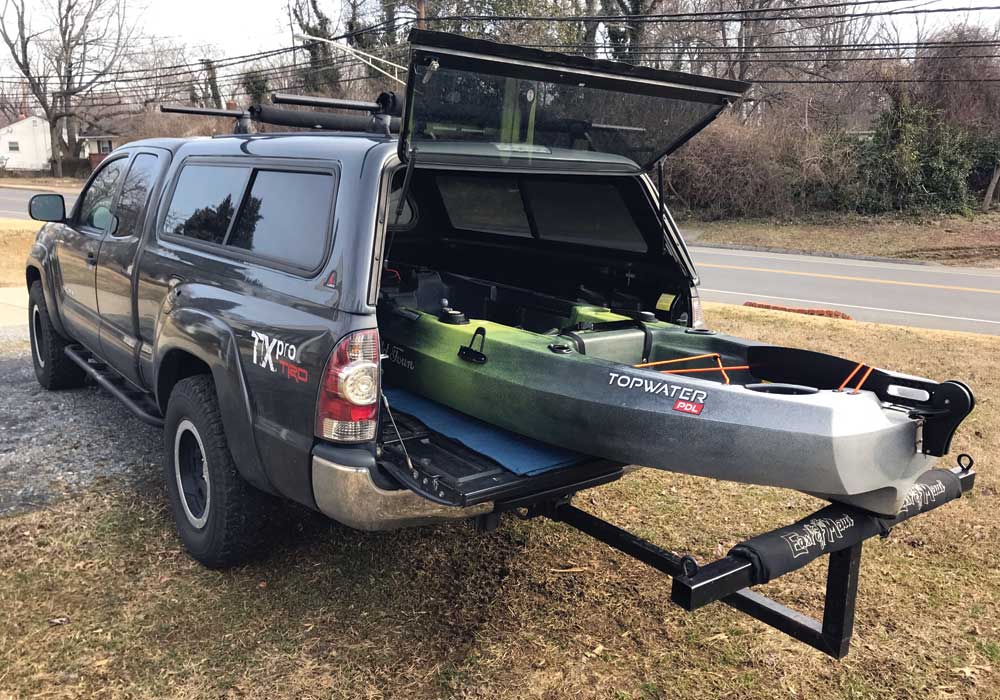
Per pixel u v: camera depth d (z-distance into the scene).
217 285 3.56
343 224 3.03
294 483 3.08
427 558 3.84
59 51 54.91
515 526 4.21
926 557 4.01
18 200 37.41
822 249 23.78
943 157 27.34
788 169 28.58
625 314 3.88
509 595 3.56
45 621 3.23
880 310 13.77
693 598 2.32
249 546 3.55
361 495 2.88
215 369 3.40
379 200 3.01
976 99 27.27
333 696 2.87
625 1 32.19
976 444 5.46
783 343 8.31
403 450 2.91
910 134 27.27
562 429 2.98
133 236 4.43
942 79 26.92
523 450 3.12
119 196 4.81
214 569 3.65
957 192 27.17
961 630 3.39
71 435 5.21
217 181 3.88
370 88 35.97
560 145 3.54
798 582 3.74
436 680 2.97
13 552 3.73
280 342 3.10
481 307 4.61
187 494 3.75
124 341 4.50
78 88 55.28
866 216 27.77
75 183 50.78
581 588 3.64
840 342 8.38
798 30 29.91
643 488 4.76
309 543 3.93
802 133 28.59
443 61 2.72
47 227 6.02
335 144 3.28
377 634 3.23
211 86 40.00
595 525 3.04
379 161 3.04
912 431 2.63
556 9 32.28
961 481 3.07
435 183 5.16
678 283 4.17
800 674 3.09
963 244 23.50
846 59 25.86
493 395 3.18
